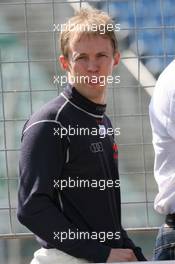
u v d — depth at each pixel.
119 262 10.43
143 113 16.61
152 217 16.64
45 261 11.05
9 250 16.59
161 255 12.34
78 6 16.42
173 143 12.12
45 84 16.53
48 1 16.42
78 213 11.09
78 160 11.02
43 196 10.72
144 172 16.62
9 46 16.52
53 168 10.79
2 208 16.62
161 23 16.50
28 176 10.78
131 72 16.56
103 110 11.48
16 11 16.45
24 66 16.52
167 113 12.03
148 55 16.55
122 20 16.52
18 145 16.59
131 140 16.64
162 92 12.15
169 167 12.18
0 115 16.56
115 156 11.84
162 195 12.25
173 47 16.53
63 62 11.65
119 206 11.88
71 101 11.16
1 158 16.59
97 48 11.38
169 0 16.47
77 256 10.88
